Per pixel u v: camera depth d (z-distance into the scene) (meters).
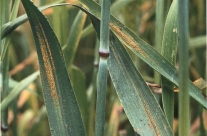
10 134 0.69
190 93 0.43
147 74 0.78
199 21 0.76
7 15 0.44
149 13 0.76
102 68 0.41
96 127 0.42
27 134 0.72
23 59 0.82
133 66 0.43
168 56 0.44
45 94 0.43
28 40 0.75
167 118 0.44
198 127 0.68
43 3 0.52
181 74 0.39
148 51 0.44
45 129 0.75
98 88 0.41
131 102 0.43
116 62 0.43
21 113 0.86
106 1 0.40
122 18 0.65
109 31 0.42
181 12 0.39
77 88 0.57
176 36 0.44
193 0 0.78
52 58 0.42
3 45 0.44
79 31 0.51
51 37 0.42
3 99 0.50
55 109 0.43
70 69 0.53
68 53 0.52
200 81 0.45
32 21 0.42
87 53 0.90
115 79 0.43
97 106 0.41
